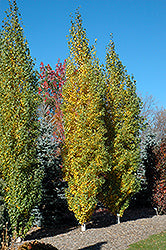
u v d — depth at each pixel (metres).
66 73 10.90
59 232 10.52
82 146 9.84
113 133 11.86
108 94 12.12
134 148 12.05
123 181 11.38
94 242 8.27
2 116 8.78
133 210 15.51
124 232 9.50
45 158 12.84
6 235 6.33
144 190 15.92
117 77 12.30
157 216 12.79
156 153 13.69
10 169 8.44
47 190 12.31
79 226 11.48
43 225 12.09
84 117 9.97
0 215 6.28
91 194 9.76
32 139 9.01
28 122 8.95
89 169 9.76
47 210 12.21
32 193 8.63
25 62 9.44
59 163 12.88
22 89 9.17
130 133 11.98
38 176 8.97
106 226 10.88
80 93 10.41
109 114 12.02
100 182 9.99
